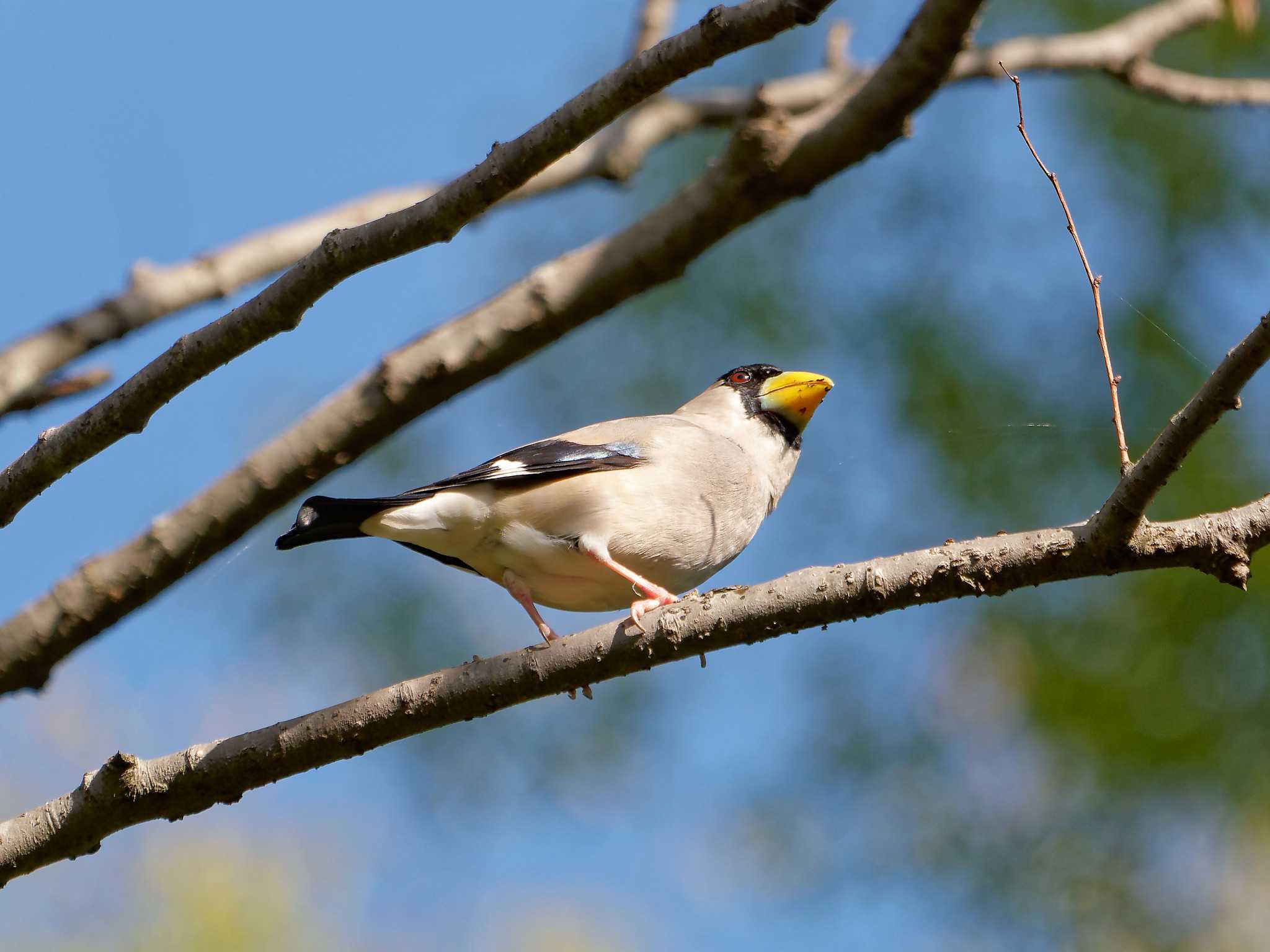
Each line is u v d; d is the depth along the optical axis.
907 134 8.40
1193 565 6.25
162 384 7.06
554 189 10.85
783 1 6.04
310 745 6.86
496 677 6.85
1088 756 12.33
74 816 6.90
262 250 9.82
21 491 7.32
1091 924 12.10
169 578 8.80
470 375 8.84
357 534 9.36
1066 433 13.73
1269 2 14.81
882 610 6.52
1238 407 5.77
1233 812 11.81
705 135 15.51
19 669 8.76
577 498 9.28
